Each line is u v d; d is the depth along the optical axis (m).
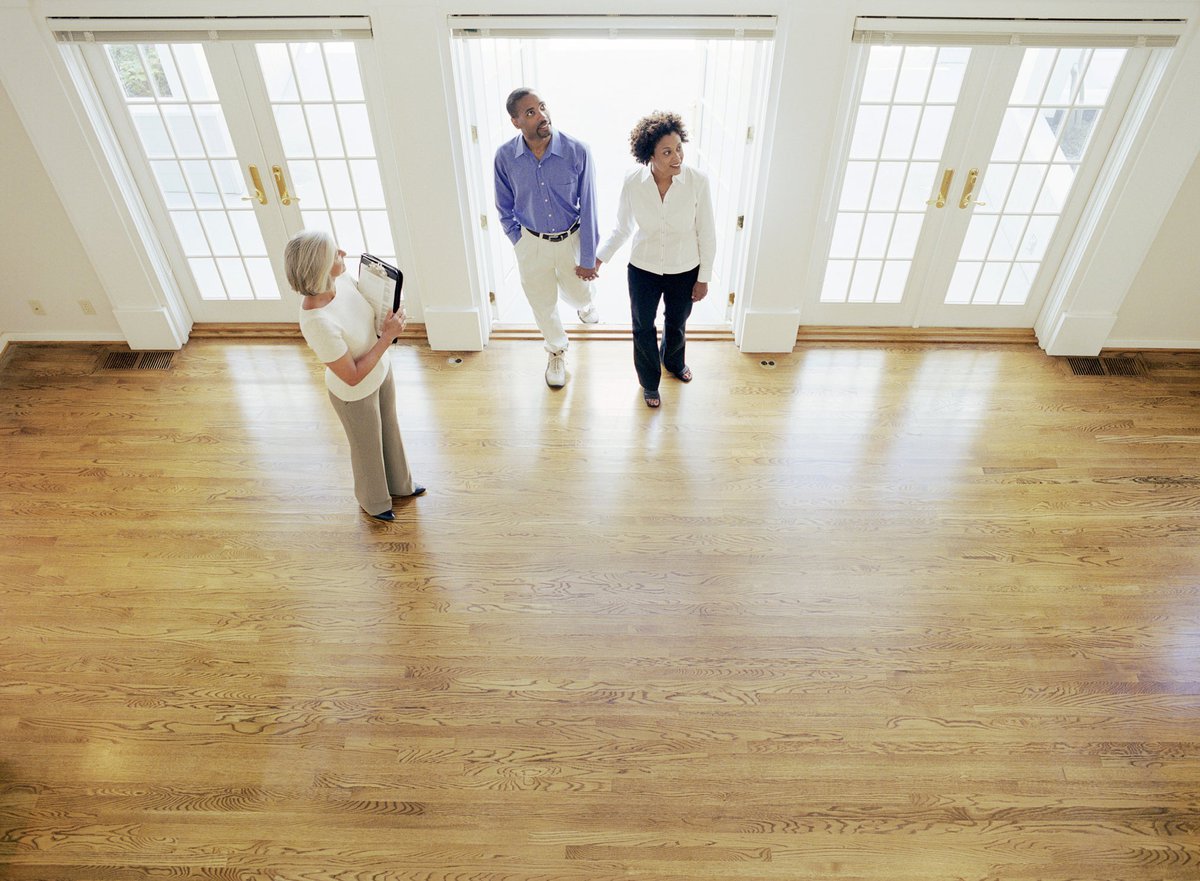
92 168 3.72
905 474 3.62
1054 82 3.54
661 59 8.98
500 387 4.15
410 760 2.59
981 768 2.56
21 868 2.34
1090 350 4.31
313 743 2.64
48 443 3.82
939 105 3.63
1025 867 2.33
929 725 2.67
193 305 4.48
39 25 3.30
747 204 3.97
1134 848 2.37
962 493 3.53
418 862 2.35
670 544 3.30
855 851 2.36
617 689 2.78
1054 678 2.81
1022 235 4.06
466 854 2.37
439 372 4.26
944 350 4.38
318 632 2.98
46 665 2.87
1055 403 4.03
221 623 3.01
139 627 2.99
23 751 2.62
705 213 3.36
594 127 7.29
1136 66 3.44
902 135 3.73
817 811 2.46
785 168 3.64
